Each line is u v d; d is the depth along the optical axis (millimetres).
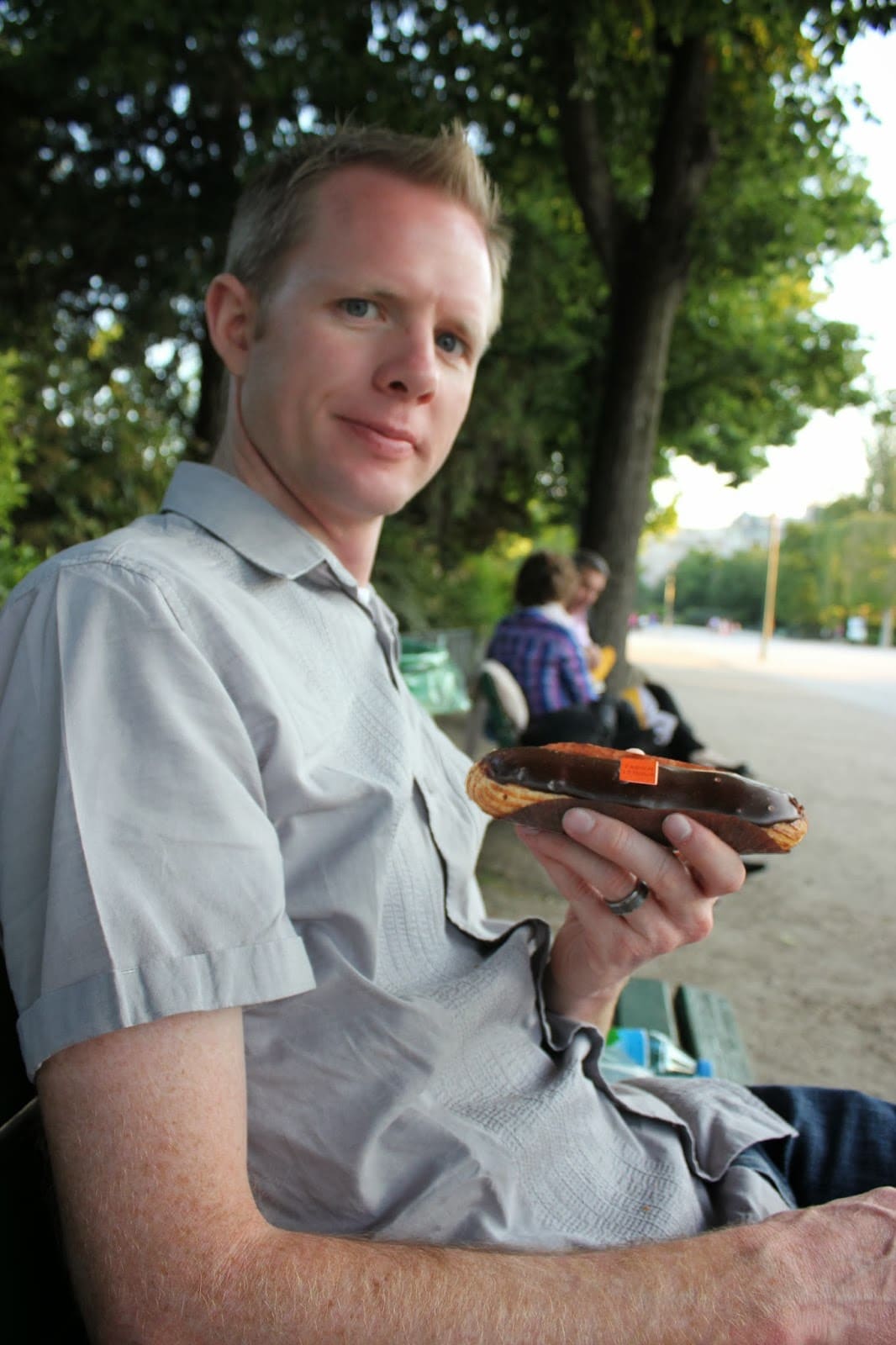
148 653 905
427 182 1281
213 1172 772
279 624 1146
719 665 27688
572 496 14352
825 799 8297
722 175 7926
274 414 1295
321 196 1258
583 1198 1129
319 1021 1026
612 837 992
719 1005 2508
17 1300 830
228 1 6582
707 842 963
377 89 7008
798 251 9305
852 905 5262
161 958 796
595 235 6586
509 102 7352
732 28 5402
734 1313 849
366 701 1207
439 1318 775
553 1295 819
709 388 11695
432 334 1290
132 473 8156
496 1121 1119
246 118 7961
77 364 9078
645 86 6633
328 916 1035
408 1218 1004
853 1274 902
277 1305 739
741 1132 1321
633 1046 2092
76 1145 763
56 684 873
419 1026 1050
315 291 1255
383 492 1306
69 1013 771
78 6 6691
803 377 11773
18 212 8492
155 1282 734
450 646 13477
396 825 1087
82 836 809
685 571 88000
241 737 936
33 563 5574
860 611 57281
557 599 4895
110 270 8875
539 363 11617
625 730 4891
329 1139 1008
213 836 853
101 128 8156
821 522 68000
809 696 18469
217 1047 812
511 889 4859
